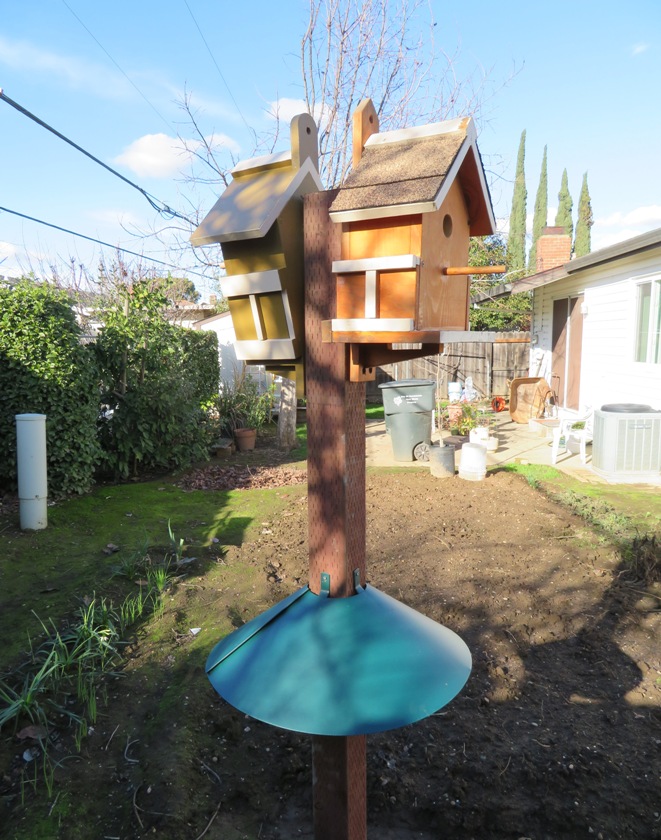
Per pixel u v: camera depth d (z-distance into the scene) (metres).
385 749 2.65
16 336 5.98
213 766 2.55
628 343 8.84
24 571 4.51
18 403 6.02
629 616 3.78
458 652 1.49
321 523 1.55
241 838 2.21
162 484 7.41
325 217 1.46
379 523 5.61
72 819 2.22
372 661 1.35
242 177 1.64
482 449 7.23
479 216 1.75
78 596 3.96
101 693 2.96
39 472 5.27
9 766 2.49
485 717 2.87
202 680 3.03
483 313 17.58
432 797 2.40
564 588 4.18
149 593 3.99
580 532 5.25
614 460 7.17
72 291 13.21
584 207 39.72
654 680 3.16
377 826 2.30
